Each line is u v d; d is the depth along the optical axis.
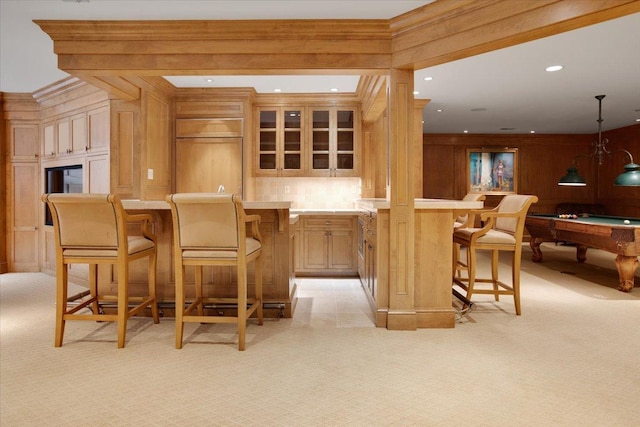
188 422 1.80
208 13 2.87
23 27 3.11
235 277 3.38
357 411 1.89
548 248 7.75
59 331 2.70
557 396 2.04
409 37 2.96
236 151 5.01
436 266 3.15
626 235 4.09
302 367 2.38
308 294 4.27
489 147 8.64
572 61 3.83
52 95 5.10
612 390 2.10
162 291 3.41
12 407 1.93
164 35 3.07
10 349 2.66
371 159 5.35
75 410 1.90
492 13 2.53
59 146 5.15
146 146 4.33
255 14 2.89
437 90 4.90
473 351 2.64
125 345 2.73
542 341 2.82
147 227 3.27
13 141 5.48
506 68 4.04
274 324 3.21
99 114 4.54
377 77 3.82
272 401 1.99
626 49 3.51
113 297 3.21
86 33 3.06
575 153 8.62
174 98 5.00
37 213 5.51
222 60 3.11
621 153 7.79
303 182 5.61
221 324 3.20
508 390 2.10
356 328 3.12
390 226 3.10
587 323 3.23
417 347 2.71
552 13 2.30
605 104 5.68
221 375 2.27
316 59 3.09
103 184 4.50
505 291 3.48
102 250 2.70
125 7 2.78
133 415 1.86
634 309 3.63
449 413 1.87
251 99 5.14
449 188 8.63
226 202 2.56
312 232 5.17
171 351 2.63
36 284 4.73
